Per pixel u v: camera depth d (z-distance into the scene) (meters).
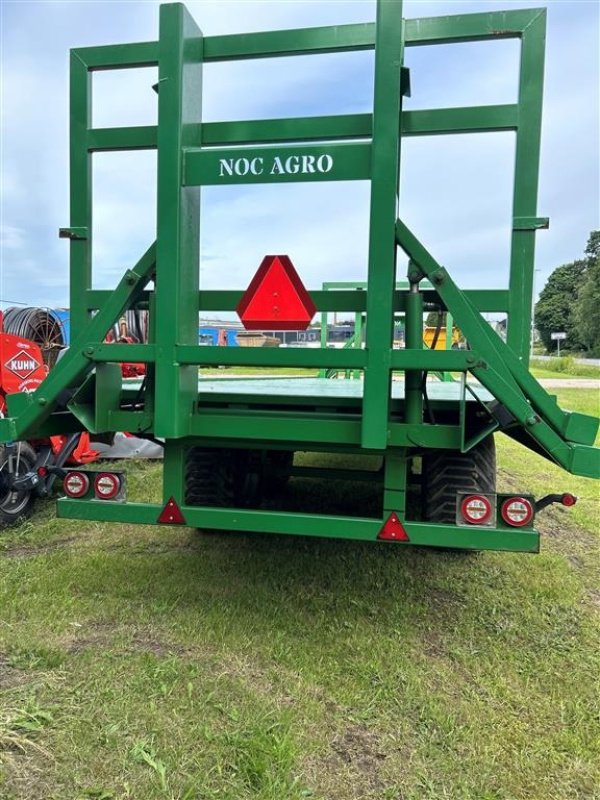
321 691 2.48
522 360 2.50
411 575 3.77
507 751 2.16
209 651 2.76
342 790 1.94
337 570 3.82
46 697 2.34
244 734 2.16
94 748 2.05
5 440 2.76
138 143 2.75
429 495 3.17
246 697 2.39
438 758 2.11
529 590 3.58
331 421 2.64
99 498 2.92
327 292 2.62
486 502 2.56
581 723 2.33
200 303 2.79
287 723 2.23
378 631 3.03
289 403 3.22
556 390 18.58
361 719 2.31
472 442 2.54
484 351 2.40
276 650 2.78
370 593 3.48
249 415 2.89
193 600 3.32
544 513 5.35
